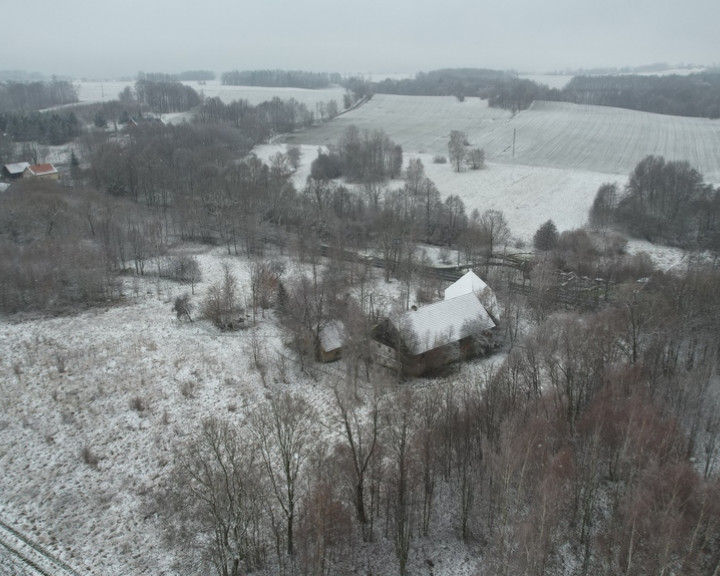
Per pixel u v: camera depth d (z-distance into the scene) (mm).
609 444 53906
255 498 48594
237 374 76438
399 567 48844
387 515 51344
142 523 53406
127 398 70688
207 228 133625
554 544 48812
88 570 48688
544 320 82875
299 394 71938
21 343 82625
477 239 119688
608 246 120062
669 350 71000
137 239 114688
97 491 57094
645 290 89625
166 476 58750
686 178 140875
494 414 57938
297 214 138500
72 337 84812
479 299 84625
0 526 52750
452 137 194750
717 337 72188
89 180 162125
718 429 60438
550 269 100125
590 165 189625
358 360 73500
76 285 100875
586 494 49812
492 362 79750
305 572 45875
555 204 154500
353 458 51000
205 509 49781
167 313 93562
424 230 133625
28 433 64625
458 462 56031
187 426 66125
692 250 121250
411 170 169500
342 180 179750
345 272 106875
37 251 105688
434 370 77688
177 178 158250
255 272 101562
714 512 45844
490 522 51594
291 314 82188
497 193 164500
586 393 62719
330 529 48156
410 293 102000
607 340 67750
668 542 40719
